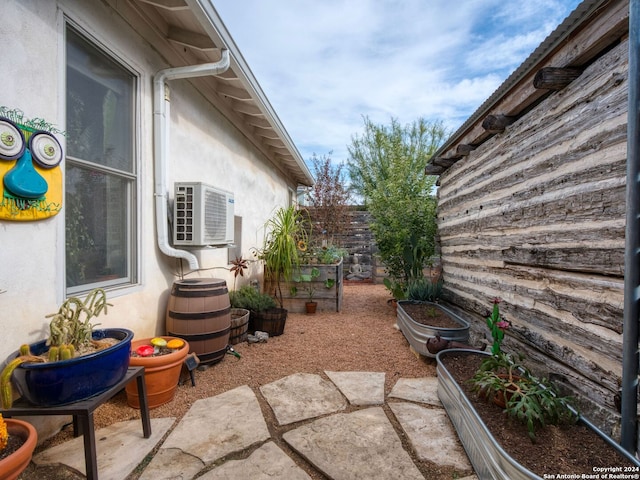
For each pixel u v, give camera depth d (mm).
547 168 2273
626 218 1553
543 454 1453
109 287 2443
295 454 1806
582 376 1974
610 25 1652
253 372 2842
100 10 2275
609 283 1758
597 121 1833
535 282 2426
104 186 2408
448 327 3195
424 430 1991
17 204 1715
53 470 1644
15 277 1733
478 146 3559
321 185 9344
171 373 2268
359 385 2584
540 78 2045
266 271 5043
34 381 1463
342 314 4961
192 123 3541
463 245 3871
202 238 3018
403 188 5566
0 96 1646
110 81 2459
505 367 2041
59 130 1954
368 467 1669
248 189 5230
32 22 1793
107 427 2018
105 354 1615
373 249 8406
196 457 1746
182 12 2723
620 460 1404
